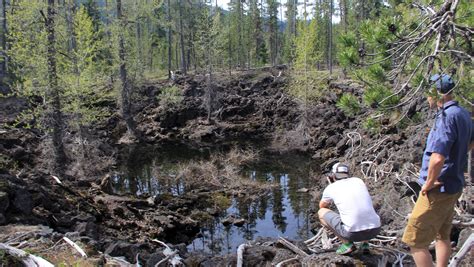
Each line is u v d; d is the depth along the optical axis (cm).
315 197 1830
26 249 695
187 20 5466
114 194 1695
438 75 457
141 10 3338
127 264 663
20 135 2328
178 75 4484
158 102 4025
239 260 639
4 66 3397
